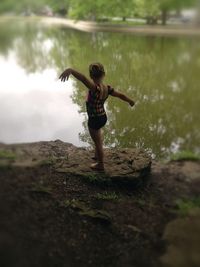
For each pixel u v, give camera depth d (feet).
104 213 11.85
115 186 13.48
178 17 50.65
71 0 72.08
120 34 45.62
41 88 21.89
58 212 11.26
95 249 10.53
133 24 59.52
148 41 39.45
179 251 10.75
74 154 14.99
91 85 12.62
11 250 9.03
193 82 23.25
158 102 19.80
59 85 22.66
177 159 16.20
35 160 13.33
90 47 32.63
